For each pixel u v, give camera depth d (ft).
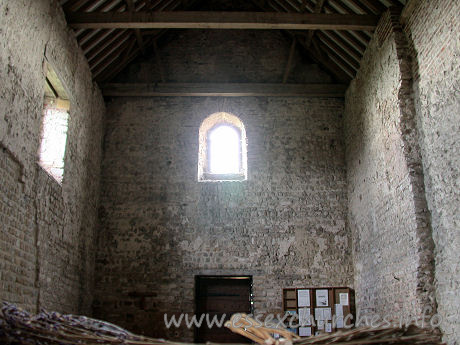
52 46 26.48
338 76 37.04
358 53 33.71
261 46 39.34
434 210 23.98
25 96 22.88
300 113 37.60
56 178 27.61
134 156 36.37
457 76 22.09
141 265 33.86
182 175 35.88
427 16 24.94
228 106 37.68
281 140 36.83
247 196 35.35
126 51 36.27
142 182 35.73
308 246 34.32
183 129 37.09
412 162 25.50
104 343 9.52
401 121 26.27
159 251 34.17
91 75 34.09
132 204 35.22
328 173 36.11
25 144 22.76
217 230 34.55
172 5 36.58
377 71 30.27
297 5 35.17
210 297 34.58
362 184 32.55
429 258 23.98
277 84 37.65
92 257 33.37
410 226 25.08
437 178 23.76
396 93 27.07
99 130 35.83
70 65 29.48
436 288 23.57
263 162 36.22
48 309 25.45
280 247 34.22
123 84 37.24
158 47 39.01
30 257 23.38
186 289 33.35
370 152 31.19
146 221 34.81
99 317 32.78
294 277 33.63
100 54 33.76
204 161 37.60
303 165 36.22
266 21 30.01
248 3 39.65
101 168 35.99
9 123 21.20
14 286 21.58
